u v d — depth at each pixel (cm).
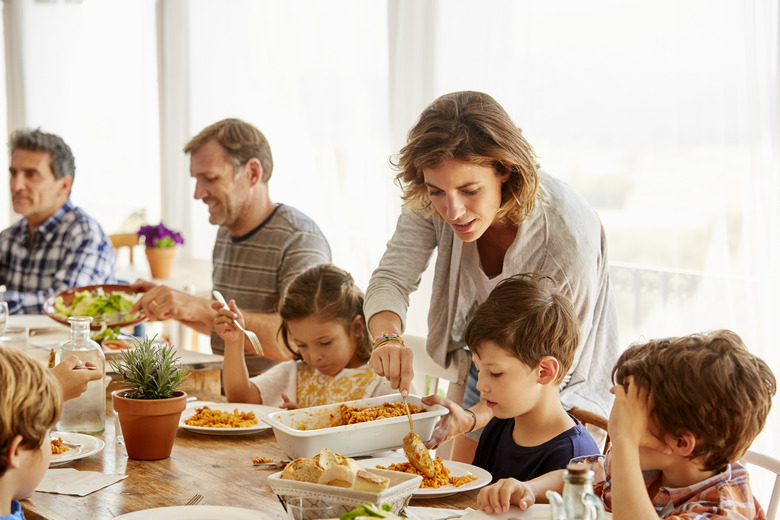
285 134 425
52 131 570
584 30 294
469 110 165
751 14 244
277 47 428
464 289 207
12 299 346
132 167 552
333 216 393
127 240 475
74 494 145
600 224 194
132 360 168
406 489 126
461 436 213
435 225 204
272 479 124
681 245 270
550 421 168
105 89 554
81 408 183
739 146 255
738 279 255
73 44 561
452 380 217
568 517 89
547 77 304
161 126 523
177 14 501
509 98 316
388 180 360
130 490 148
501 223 187
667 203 274
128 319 269
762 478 244
